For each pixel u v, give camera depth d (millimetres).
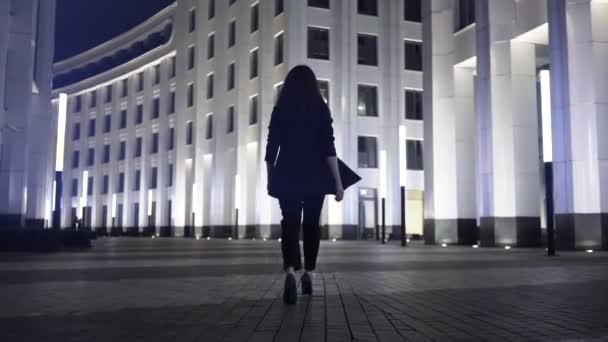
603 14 17672
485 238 22156
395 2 42219
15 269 9672
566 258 13188
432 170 25562
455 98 25781
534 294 5707
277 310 4504
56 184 18719
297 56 39344
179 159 56125
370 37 41656
